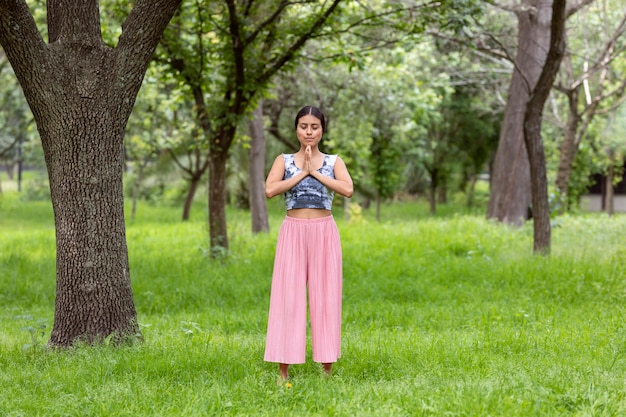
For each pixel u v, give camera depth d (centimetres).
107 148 633
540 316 772
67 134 620
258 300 946
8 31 583
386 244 1348
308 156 518
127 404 450
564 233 1520
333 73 1884
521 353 579
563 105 2677
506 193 1756
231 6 1071
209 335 655
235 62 1155
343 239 1466
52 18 633
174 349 589
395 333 689
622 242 1369
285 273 516
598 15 2055
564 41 1116
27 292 1011
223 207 1249
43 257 1354
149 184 3161
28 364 570
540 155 1189
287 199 530
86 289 627
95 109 624
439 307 857
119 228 644
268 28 1161
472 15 1015
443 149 3011
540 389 448
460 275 1056
